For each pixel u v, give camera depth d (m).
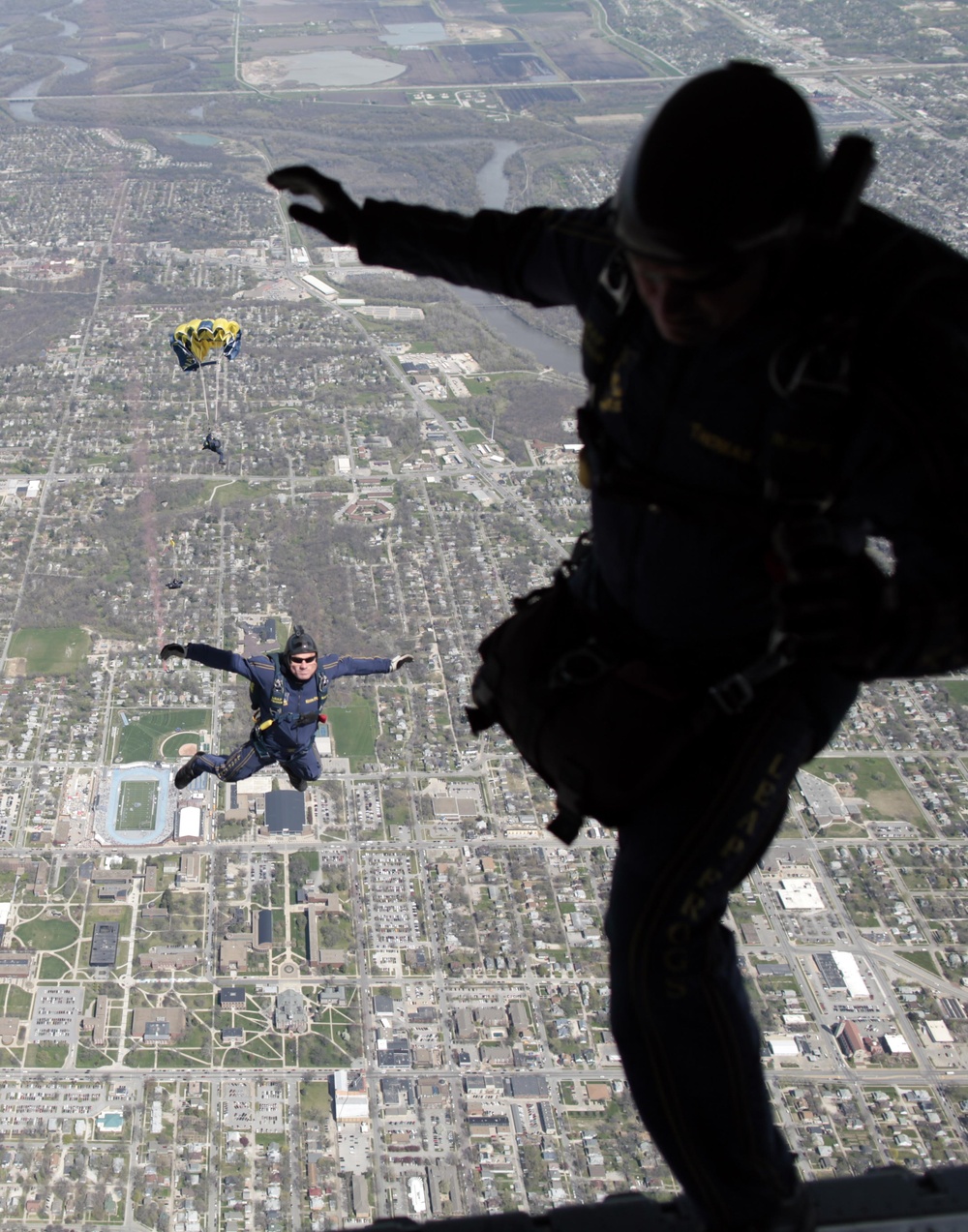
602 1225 3.40
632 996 2.91
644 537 2.69
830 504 2.26
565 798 2.88
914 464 2.21
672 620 2.73
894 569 2.41
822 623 2.10
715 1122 2.92
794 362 2.20
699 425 2.44
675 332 2.32
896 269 2.17
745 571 2.58
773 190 2.11
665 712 2.76
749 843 2.81
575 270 2.88
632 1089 3.02
